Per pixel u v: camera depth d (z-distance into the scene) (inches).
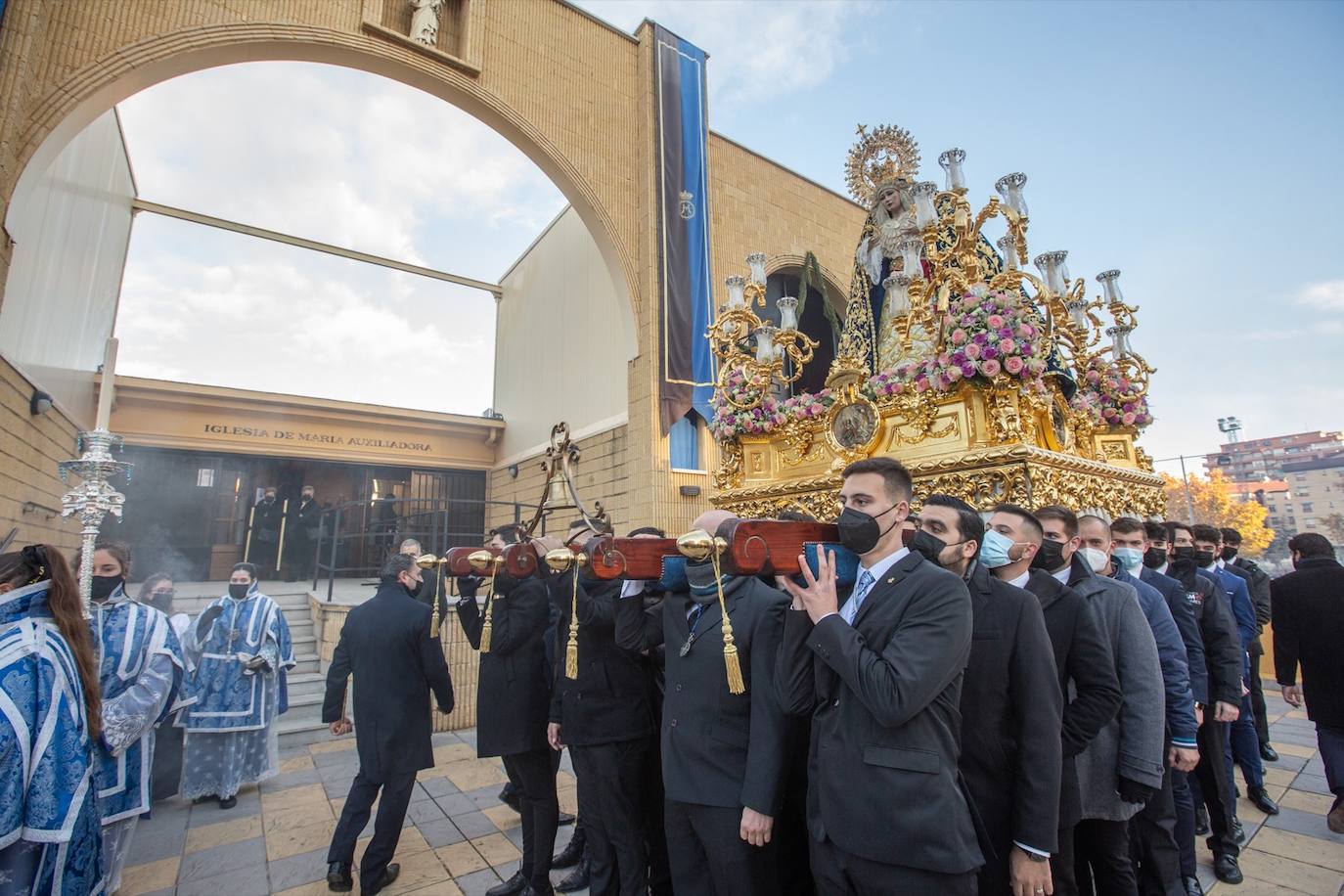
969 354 189.2
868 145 328.8
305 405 558.6
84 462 133.6
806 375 572.7
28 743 88.5
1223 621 154.9
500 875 152.6
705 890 102.4
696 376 432.8
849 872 76.2
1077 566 126.1
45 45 268.7
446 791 206.8
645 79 461.1
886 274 292.8
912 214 273.4
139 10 293.3
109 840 137.3
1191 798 142.2
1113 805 113.0
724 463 298.2
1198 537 195.0
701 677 102.8
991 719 93.5
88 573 130.5
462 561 106.9
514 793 188.2
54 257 311.6
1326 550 178.2
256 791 210.4
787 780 97.0
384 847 142.5
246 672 203.5
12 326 255.1
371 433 595.5
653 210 439.5
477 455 650.8
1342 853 157.0
